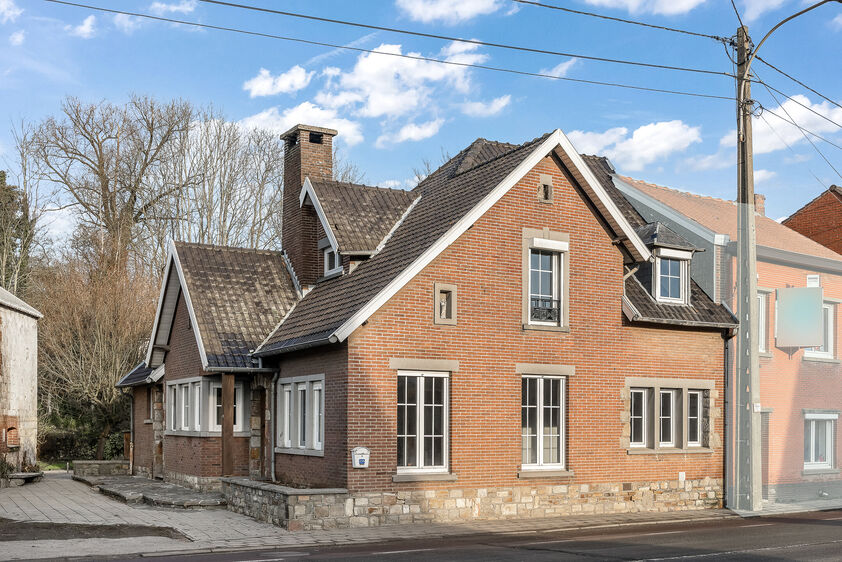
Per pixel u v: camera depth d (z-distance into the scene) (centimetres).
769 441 2411
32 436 3231
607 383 1994
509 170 1895
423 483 1744
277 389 2059
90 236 4312
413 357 1759
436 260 1800
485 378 1838
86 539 1491
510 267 1891
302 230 2266
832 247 3161
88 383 3600
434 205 2081
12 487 2556
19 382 3062
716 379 2170
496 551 1364
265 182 4697
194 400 2277
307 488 1748
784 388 2472
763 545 1432
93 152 4512
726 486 2156
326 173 2380
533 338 1905
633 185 2538
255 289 2234
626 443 2008
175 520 1733
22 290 4475
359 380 1703
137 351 3722
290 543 1459
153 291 3969
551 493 1894
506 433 1853
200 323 2073
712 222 2444
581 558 1273
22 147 4512
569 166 1961
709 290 2255
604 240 2027
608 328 2009
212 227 4516
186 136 4594
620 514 1952
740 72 2088
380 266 1917
